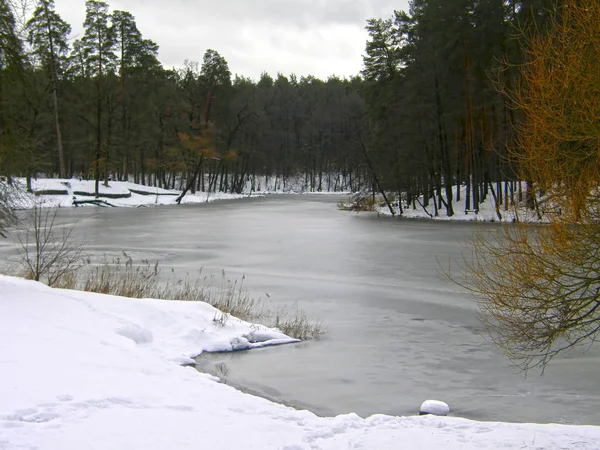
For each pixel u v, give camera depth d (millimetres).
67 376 7324
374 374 11180
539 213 6750
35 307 11195
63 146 78750
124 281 17766
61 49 62125
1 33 15273
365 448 6262
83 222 46906
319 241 35125
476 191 49750
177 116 81750
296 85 148500
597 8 6141
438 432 7113
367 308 17359
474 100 47812
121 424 5910
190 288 19750
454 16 46062
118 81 73938
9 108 16125
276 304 17906
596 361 12016
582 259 6359
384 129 56312
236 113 91062
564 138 6301
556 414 9219
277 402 9586
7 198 15852
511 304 7039
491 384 10695
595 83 6121
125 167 79750
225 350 12367
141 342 11383
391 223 47906
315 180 129875
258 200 88500
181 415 6543
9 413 5770
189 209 65500
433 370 11516
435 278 22531
